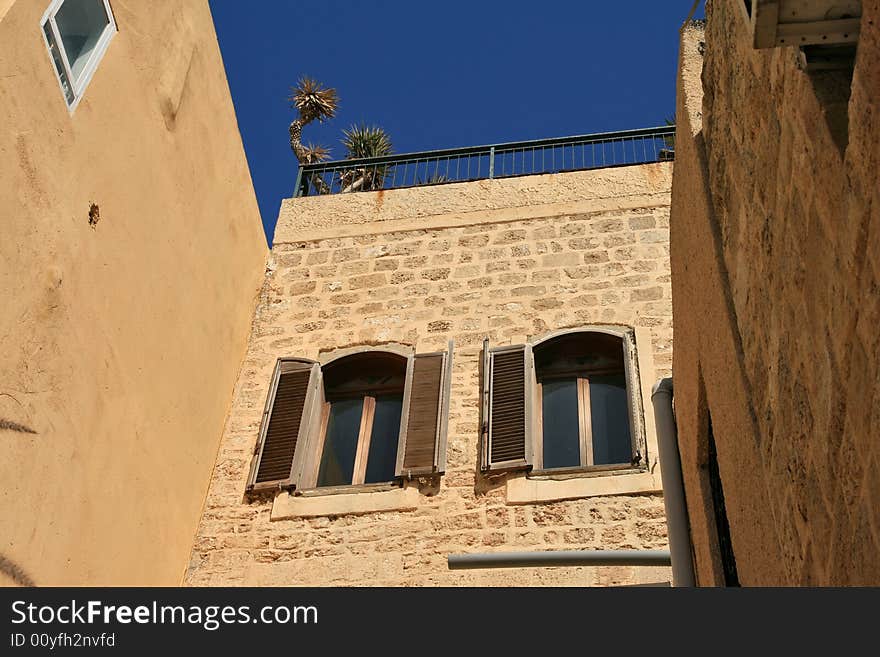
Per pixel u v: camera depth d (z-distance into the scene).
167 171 11.17
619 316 12.40
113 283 9.84
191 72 12.00
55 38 9.04
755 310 4.81
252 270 13.55
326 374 12.73
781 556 4.49
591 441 11.51
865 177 3.15
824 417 3.69
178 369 11.12
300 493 11.41
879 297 3.08
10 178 8.28
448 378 12.12
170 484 10.70
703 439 6.64
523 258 13.27
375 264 13.66
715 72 5.68
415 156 15.30
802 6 3.35
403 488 11.20
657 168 14.05
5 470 8.01
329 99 20.64
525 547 10.46
